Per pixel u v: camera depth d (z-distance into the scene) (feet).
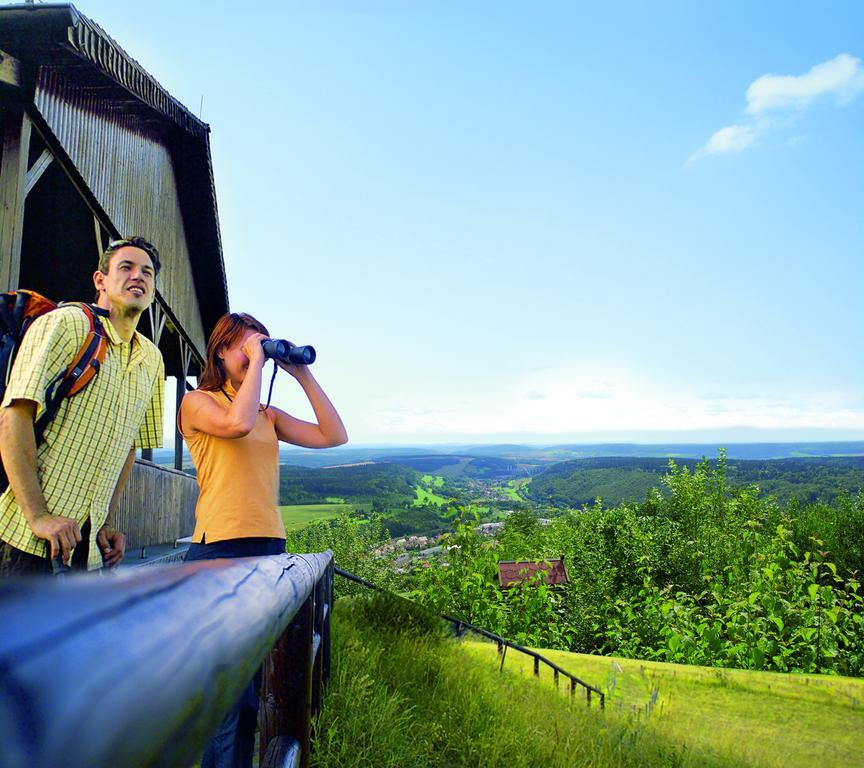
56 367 8.24
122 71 19.95
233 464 9.82
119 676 0.78
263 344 10.19
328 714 13.48
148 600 1.13
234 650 1.41
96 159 22.22
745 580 58.29
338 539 103.45
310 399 10.76
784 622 48.62
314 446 10.91
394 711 15.74
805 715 30.19
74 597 0.88
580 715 25.04
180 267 36.01
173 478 29.50
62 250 27.32
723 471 89.04
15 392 7.78
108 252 9.37
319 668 11.93
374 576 88.84
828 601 47.78
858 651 47.14
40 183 22.66
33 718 0.61
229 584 1.82
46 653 0.67
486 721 18.83
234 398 10.21
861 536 80.07
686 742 25.04
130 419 9.40
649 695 32.53
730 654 46.85
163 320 34.24
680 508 88.02
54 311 8.41
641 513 91.30
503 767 17.28
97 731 0.69
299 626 6.70
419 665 21.89
